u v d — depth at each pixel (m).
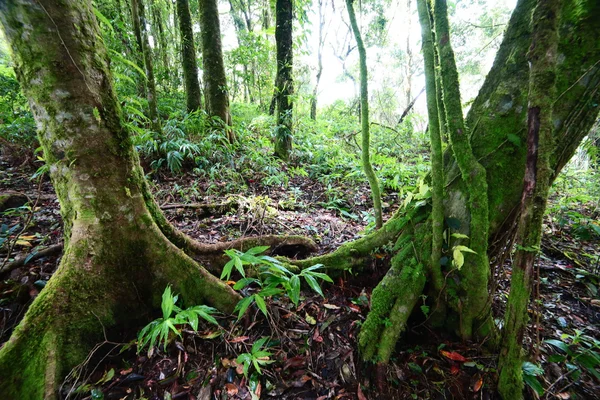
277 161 5.62
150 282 1.84
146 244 1.83
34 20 1.41
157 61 9.95
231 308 1.95
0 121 5.07
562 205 3.68
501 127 1.65
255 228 3.23
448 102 1.59
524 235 1.34
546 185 1.26
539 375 1.64
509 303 1.47
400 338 1.91
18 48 1.46
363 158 2.29
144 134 4.43
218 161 5.07
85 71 1.57
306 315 2.06
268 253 2.64
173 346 1.76
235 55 8.09
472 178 1.62
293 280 1.61
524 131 1.59
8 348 1.35
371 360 1.71
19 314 1.81
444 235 1.81
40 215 3.03
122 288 1.73
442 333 1.92
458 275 1.77
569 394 1.57
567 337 1.96
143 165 4.59
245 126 6.78
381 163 5.32
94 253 1.65
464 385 1.65
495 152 1.67
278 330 1.91
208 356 1.75
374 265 2.33
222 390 1.59
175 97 8.20
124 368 1.64
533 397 1.56
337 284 2.35
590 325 2.16
